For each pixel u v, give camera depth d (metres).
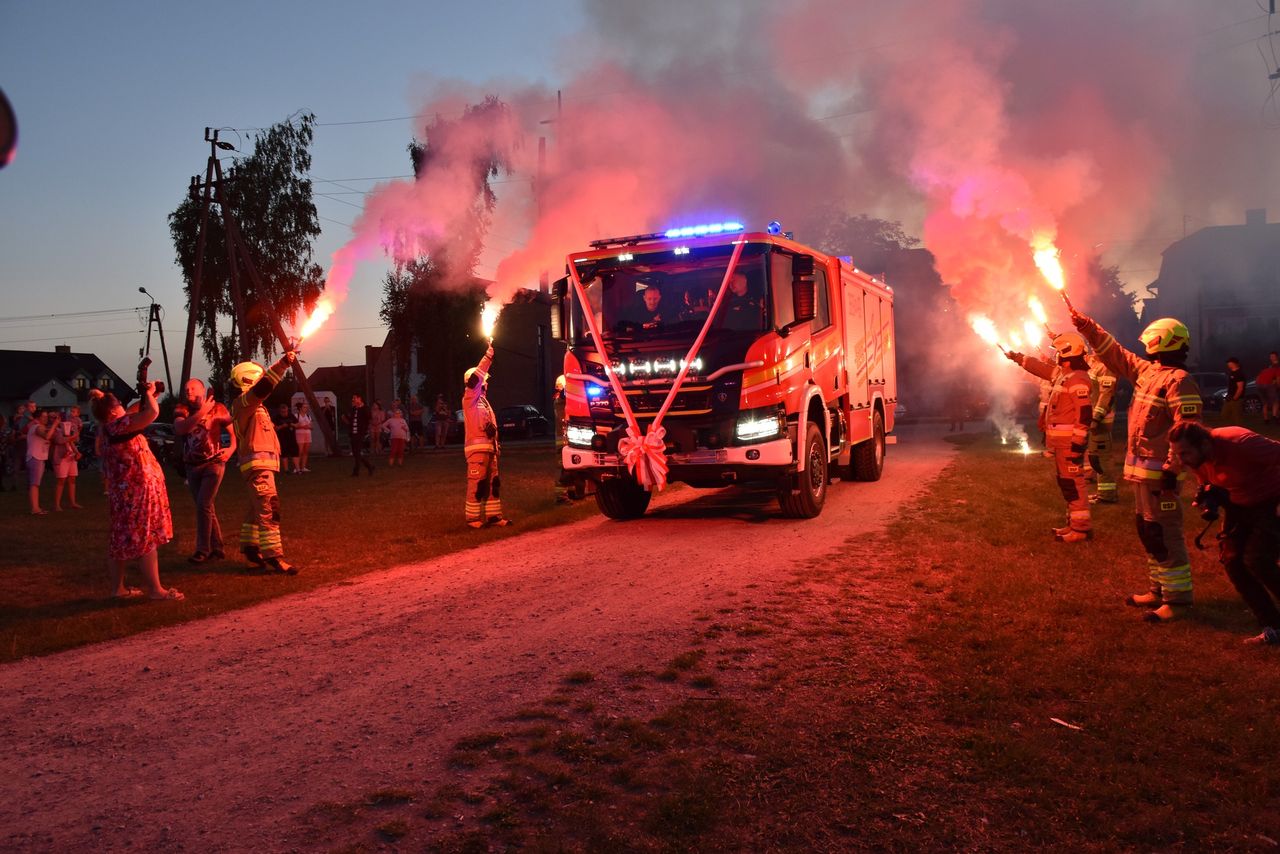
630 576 8.46
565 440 13.27
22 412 20.34
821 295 12.59
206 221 31.27
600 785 4.02
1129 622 6.26
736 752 4.33
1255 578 5.70
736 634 6.33
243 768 4.39
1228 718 4.50
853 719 4.70
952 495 13.23
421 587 8.41
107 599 8.21
